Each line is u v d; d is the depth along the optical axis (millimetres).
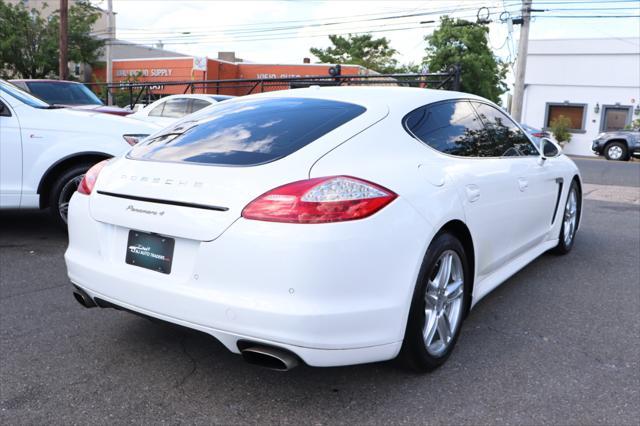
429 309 2898
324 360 2389
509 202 3682
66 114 5473
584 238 6312
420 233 2664
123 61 33969
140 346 3271
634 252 5676
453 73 14078
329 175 2514
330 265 2350
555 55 29969
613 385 2871
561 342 3406
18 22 30641
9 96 5277
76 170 5414
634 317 3850
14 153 5164
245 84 28156
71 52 32031
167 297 2566
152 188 2705
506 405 2666
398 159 2857
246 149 2775
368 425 2498
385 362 3051
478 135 3676
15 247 5336
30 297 4023
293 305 2332
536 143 4625
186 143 3033
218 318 2438
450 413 2596
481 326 3656
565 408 2645
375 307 2475
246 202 2441
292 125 2945
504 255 3805
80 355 3143
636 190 10852
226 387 2822
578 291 4402
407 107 3199
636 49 28078
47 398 2682
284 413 2592
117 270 2781
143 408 2615
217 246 2447
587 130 29734
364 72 29125
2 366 2988
